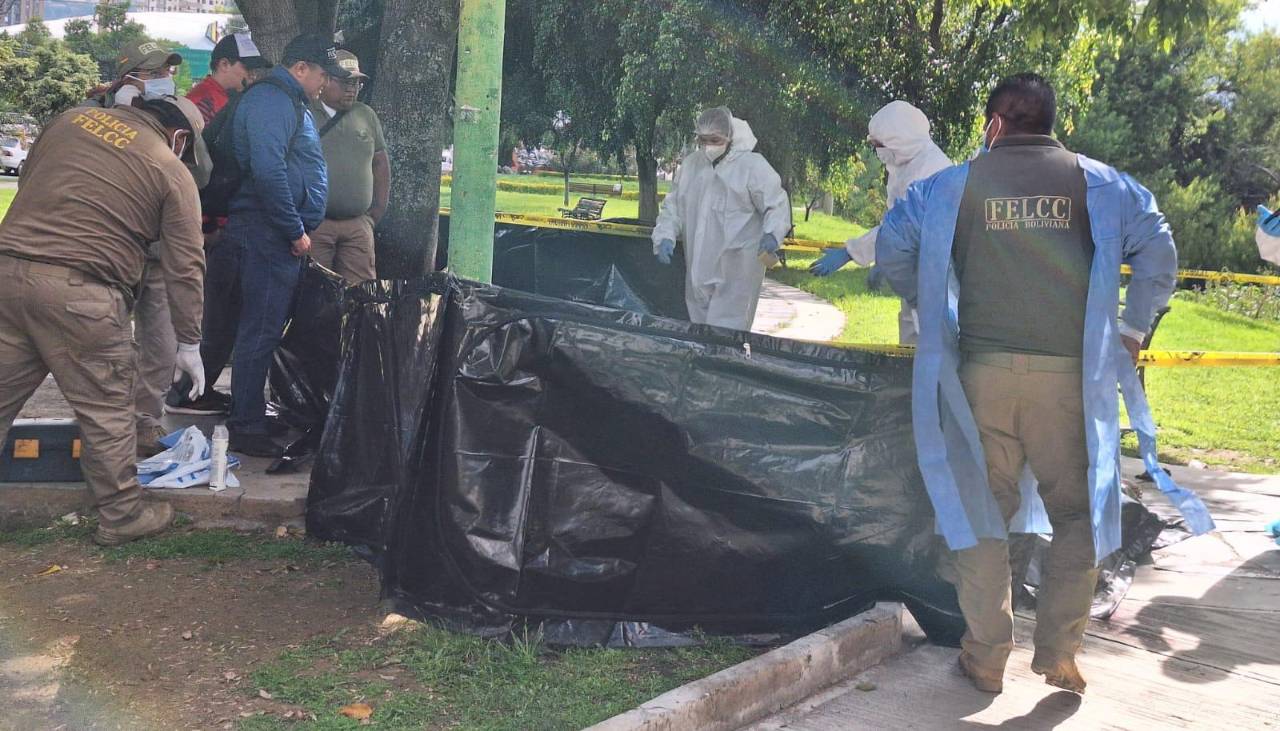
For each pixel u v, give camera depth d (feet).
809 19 52.16
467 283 13.26
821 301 61.72
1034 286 11.61
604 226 29.81
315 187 19.36
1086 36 53.52
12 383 15.43
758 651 13.41
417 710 11.48
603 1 57.93
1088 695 12.54
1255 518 20.18
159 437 19.52
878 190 134.72
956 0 50.21
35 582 14.90
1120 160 125.80
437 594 13.44
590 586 13.30
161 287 19.15
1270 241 17.90
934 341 11.85
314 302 19.53
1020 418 11.78
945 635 13.93
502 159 115.85
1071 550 12.20
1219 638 14.26
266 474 18.48
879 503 13.83
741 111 54.90
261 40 28.71
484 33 15.84
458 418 13.09
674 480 13.44
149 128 15.72
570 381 13.17
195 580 15.08
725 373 13.47
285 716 11.29
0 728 11.00
